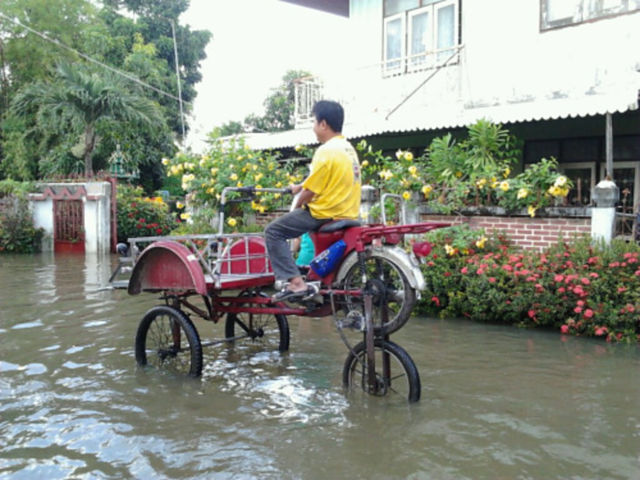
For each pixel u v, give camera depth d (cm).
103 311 808
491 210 776
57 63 1914
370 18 1332
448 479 348
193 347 535
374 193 881
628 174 1016
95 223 1569
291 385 516
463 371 543
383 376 482
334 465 367
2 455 383
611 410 447
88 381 527
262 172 1027
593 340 637
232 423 433
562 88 1035
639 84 863
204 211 1041
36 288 990
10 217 1582
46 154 2281
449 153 845
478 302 708
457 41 1170
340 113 459
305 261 507
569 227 716
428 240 775
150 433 416
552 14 1044
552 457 373
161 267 542
